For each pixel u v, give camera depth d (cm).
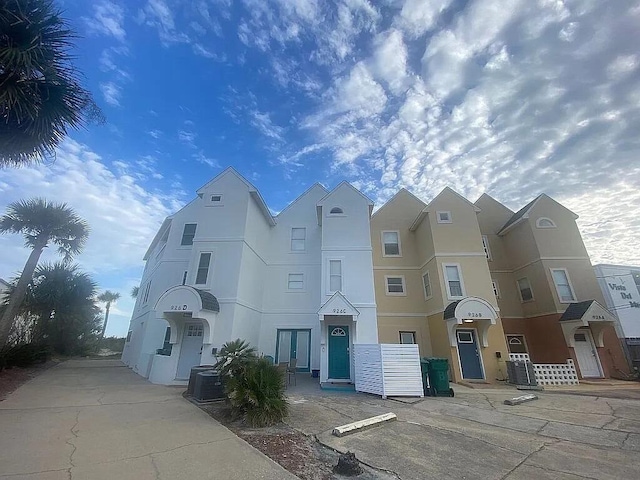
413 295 1552
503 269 1659
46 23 605
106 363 1992
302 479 336
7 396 740
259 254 1482
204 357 1060
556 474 365
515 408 740
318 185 1773
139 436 471
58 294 2000
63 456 377
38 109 607
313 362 1417
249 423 554
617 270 1644
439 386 898
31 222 1381
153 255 1927
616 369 1284
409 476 353
